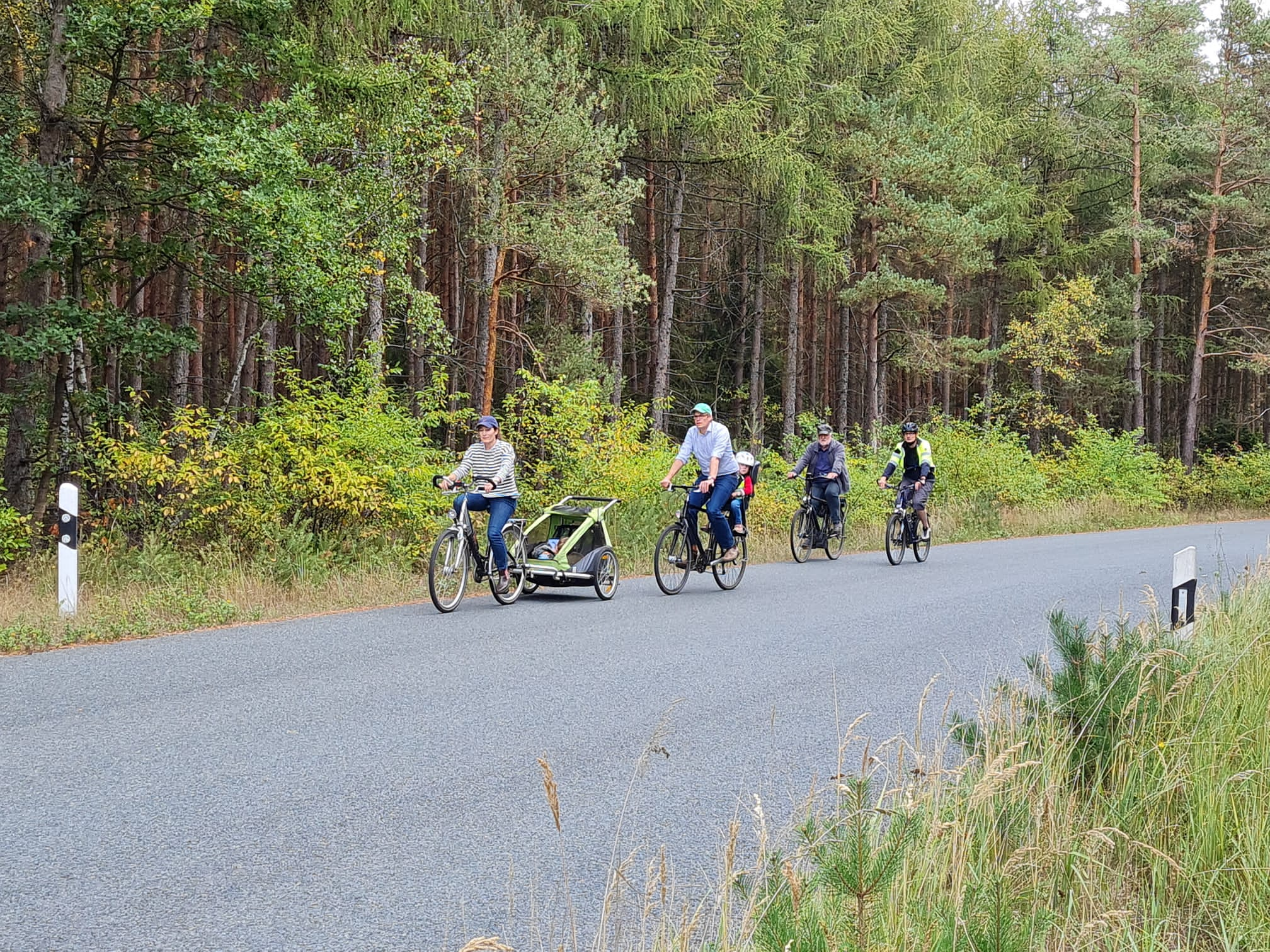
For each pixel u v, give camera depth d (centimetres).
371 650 804
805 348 4175
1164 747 461
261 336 1678
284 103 1337
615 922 352
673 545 1180
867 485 2164
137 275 1438
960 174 3109
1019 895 350
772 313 3647
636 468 1656
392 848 416
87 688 664
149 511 1266
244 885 377
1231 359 4797
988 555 1731
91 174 1353
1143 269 3906
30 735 555
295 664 747
